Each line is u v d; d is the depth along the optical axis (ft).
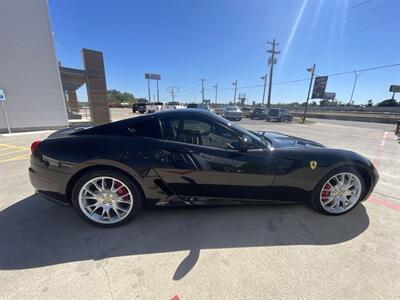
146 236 7.14
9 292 5.06
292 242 6.93
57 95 36.91
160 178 7.48
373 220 8.21
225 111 78.02
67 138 7.55
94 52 43.55
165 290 5.15
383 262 6.08
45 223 7.78
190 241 6.93
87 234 7.20
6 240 6.85
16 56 32.76
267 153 7.81
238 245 6.77
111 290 5.13
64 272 5.64
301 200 8.37
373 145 25.30
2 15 30.91
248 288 5.22
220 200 8.02
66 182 7.28
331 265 5.97
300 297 5.00
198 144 7.75
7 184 11.42
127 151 7.27
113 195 7.54
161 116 7.94
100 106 45.88
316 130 43.70
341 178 8.35
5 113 32.22
